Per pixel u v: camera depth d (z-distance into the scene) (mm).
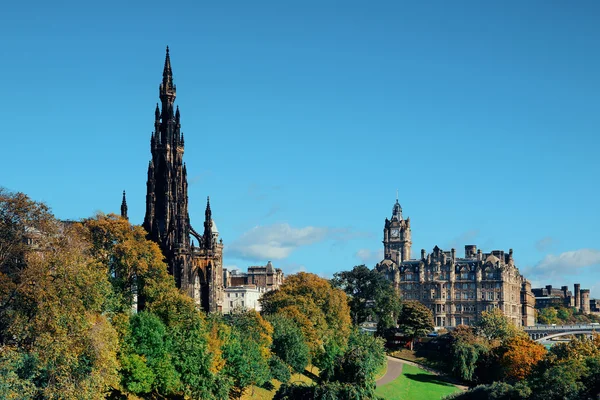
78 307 134750
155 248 199500
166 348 157625
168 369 156000
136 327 155625
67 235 151375
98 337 132875
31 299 132625
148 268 194625
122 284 189500
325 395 174125
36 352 126750
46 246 145000
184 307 174500
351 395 177250
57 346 126125
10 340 135125
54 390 124375
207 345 169000
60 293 133500
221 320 194375
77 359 129625
